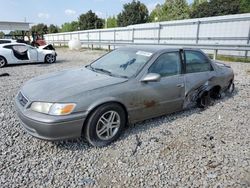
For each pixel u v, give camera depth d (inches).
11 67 434.3
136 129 154.3
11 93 235.8
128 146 132.7
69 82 136.6
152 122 166.2
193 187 100.3
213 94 213.9
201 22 660.7
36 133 118.7
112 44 832.3
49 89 128.3
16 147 128.0
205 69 192.2
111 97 129.1
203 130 156.0
